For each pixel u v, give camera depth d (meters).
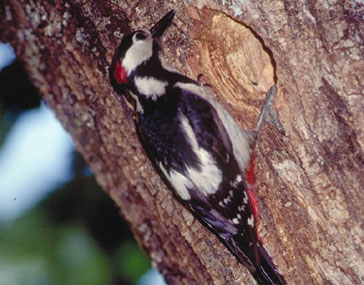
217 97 4.36
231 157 4.33
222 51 4.34
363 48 4.28
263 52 4.33
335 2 4.28
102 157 4.32
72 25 4.31
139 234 4.33
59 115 4.31
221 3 4.32
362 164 4.28
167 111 4.33
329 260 4.30
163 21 4.34
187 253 4.32
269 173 4.33
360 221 4.29
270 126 4.32
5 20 4.29
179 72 4.35
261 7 4.30
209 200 4.32
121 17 4.34
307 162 4.30
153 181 4.33
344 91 4.28
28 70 4.30
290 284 4.32
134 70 4.33
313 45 4.29
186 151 4.32
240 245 4.32
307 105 4.29
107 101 4.32
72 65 4.31
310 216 4.30
